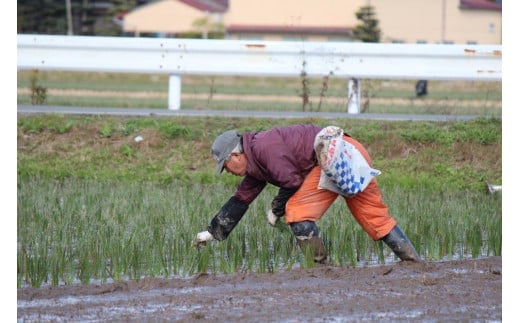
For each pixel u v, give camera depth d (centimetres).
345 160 2419
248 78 12031
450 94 8188
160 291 2270
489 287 2291
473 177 3866
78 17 16425
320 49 4581
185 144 4106
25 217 3108
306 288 2275
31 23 15700
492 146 4006
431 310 2077
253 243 2664
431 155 3975
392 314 2047
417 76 4584
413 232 2819
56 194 3578
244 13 16625
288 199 2534
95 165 4022
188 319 2005
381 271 2450
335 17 16238
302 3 16338
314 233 2502
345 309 2084
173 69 4634
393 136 4053
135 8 17500
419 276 2408
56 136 4162
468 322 1988
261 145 2414
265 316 2025
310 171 2470
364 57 4569
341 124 4153
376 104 6103
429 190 3719
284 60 4612
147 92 8588
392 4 16088
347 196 2480
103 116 4275
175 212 3134
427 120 4250
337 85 10106
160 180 3881
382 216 2553
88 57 4675
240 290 2262
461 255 2678
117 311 2084
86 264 2409
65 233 2825
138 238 2717
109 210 3209
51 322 1997
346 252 2627
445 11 16288
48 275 2480
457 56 4584
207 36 15025
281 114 4378
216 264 2573
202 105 5553
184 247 2644
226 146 2433
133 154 4056
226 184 3822
